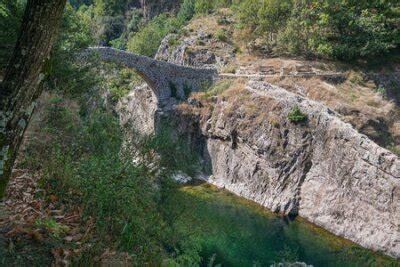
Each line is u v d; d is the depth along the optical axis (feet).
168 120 153.69
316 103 124.26
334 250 90.63
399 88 150.20
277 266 64.44
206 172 140.15
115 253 23.99
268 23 180.86
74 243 23.16
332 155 107.86
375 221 94.99
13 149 16.02
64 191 28.60
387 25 171.22
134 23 314.35
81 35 71.61
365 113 128.77
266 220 105.60
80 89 60.70
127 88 199.31
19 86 15.61
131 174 30.19
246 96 135.23
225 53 191.62
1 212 24.02
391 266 84.69
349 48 162.20
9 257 19.93
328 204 105.70
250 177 124.16
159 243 30.14
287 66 159.74
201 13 256.93
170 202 34.88
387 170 94.63
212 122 141.38
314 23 174.91
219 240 87.20
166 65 164.55
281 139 119.65
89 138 36.37
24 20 15.56
